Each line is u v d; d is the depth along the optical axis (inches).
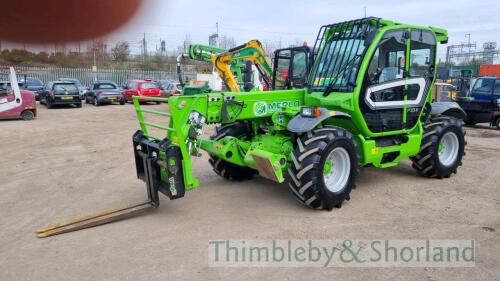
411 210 186.9
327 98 205.5
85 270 131.6
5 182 245.8
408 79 220.5
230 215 181.3
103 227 169.2
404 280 123.3
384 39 202.7
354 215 180.2
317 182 177.5
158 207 192.9
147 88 881.5
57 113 692.7
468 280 123.2
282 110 207.2
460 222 171.5
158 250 145.9
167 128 179.9
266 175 194.7
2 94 564.4
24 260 139.6
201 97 184.2
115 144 384.2
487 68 1041.5
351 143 189.3
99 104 862.5
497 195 210.7
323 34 221.9
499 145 366.0
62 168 283.1
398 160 224.5
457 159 249.8
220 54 389.1
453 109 261.9
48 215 186.9
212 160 235.0
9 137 425.4
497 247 146.4
